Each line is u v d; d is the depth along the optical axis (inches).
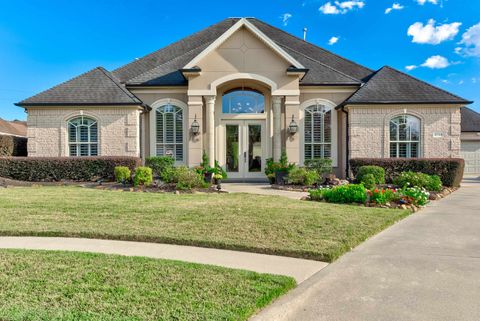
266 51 613.0
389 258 197.3
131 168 563.2
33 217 283.7
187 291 141.0
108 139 606.5
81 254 192.7
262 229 249.9
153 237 228.7
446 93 614.9
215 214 299.6
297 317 127.7
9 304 127.0
